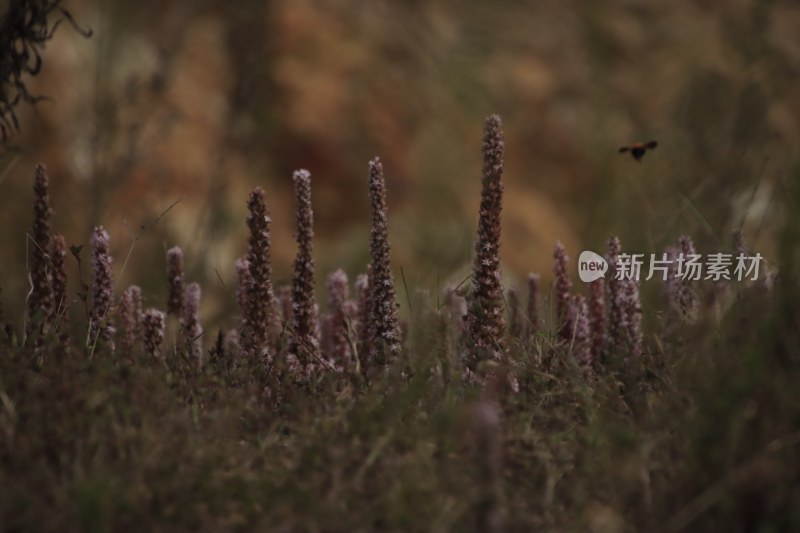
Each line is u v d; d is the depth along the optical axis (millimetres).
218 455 4660
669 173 11414
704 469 4207
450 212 19672
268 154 18781
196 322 6465
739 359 4617
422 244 18188
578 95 21672
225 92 18484
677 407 4801
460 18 22359
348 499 4355
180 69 17656
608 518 4273
